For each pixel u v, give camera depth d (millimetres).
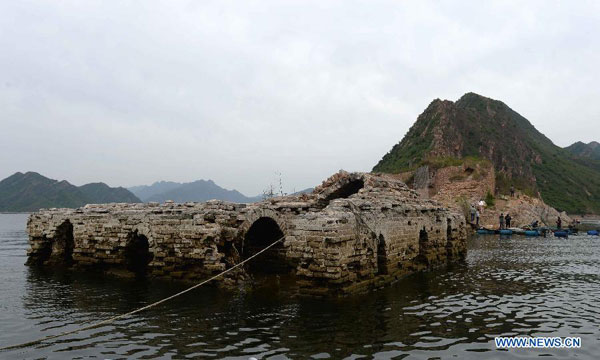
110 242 32500
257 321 19344
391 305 22078
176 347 16156
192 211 28750
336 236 22016
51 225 37594
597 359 15023
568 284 28531
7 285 29031
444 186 89562
